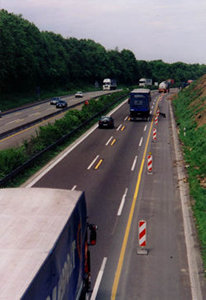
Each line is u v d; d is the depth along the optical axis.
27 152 29.05
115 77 197.50
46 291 6.44
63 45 163.12
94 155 32.22
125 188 23.06
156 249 15.08
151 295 11.92
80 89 152.62
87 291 11.20
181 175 25.91
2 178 21.86
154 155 32.25
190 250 14.94
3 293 5.28
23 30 119.12
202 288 12.33
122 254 14.63
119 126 49.91
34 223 7.73
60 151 33.66
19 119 59.31
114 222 17.78
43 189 10.06
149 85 158.50
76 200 9.61
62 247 7.60
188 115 53.31
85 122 48.00
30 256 6.43
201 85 75.62
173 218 18.30
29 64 112.81
